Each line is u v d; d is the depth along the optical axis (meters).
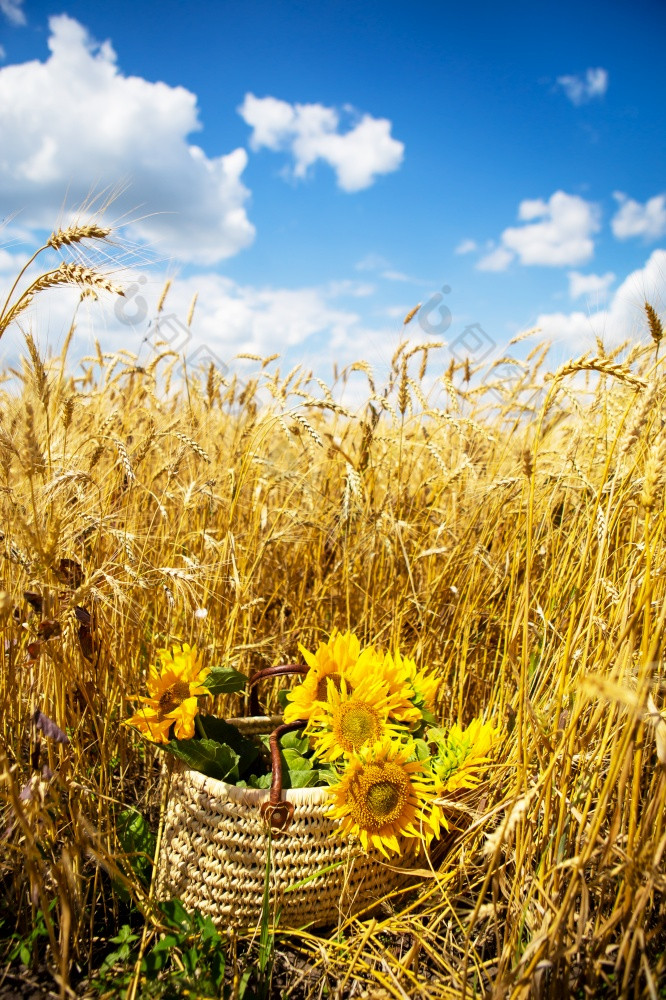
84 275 0.93
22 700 1.03
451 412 1.66
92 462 1.16
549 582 1.23
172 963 0.88
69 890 0.87
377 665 1.02
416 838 0.97
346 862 0.93
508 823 0.73
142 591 1.34
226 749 0.98
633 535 1.03
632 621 0.74
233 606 1.35
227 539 1.31
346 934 0.97
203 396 1.74
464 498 1.55
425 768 0.99
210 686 1.06
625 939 0.75
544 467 1.53
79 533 1.07
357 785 0.92
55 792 0.87
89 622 0.96
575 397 1.44
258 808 0.91
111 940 0.91
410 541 1.55
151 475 1.55
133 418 1.68
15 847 0.74
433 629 1.38
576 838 0.82
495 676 1.34
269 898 0.92
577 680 0.84
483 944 0.91
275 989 0.88
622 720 0.82
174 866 0.96
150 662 1.29
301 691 1.02
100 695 1.02
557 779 0.86
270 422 1.30
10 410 1.22
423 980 0.86
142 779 1.25
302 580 1.51
